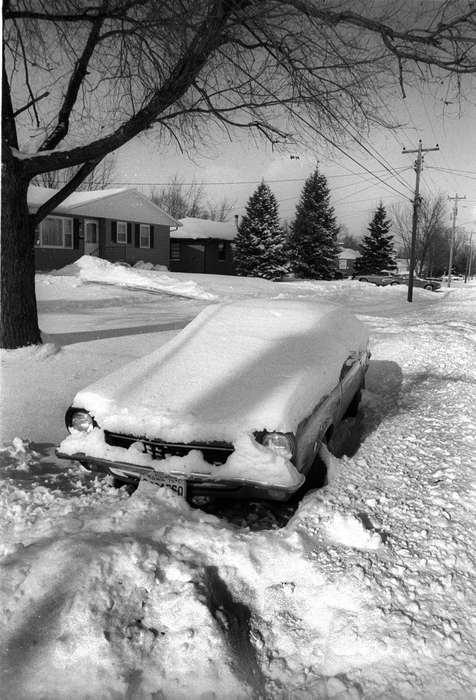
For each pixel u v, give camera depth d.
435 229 68.12
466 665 2.55
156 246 33.66
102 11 7.40
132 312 15.61
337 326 5.90
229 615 2.86
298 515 3.76
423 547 3.41
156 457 3.91
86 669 2.50
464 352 10.73
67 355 8.24
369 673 2.54
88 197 29.44
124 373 4.62
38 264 26.98
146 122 7.78
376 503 3.98
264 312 5.71
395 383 8.38
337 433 5.91
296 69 8.01
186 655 2.59
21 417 5.91
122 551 3.10
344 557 3.28
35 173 7.84
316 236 49.38
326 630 2.81
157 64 7.71
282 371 4.45
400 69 7.76
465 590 3.04
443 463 4.79
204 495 3.83
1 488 4.18
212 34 7.15
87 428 4.19
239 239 44.00
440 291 42.84
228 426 3.79
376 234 58.00
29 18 7.54
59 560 3.04
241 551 3.26
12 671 2.50
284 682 2.56
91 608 2.74
